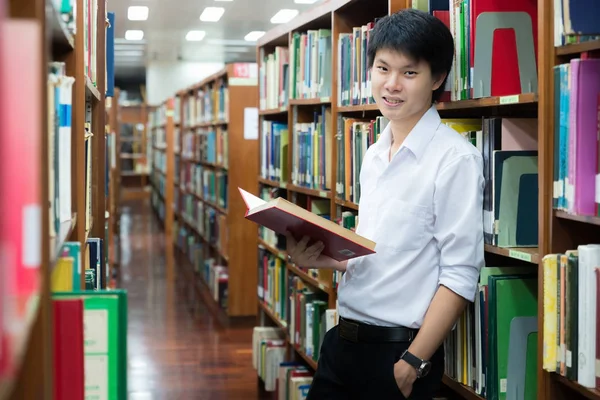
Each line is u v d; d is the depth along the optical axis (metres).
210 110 8.04
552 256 1.93
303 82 4.06
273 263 4.87
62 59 2.08
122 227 13.70
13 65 0.88
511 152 2.19
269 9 9.61
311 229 2.16
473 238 2.10
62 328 1.36
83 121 2.10
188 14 9.99
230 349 5.57
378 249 2.22
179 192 11.41
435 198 2.15
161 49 14.14
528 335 2.20
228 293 6.40
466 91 2.31
